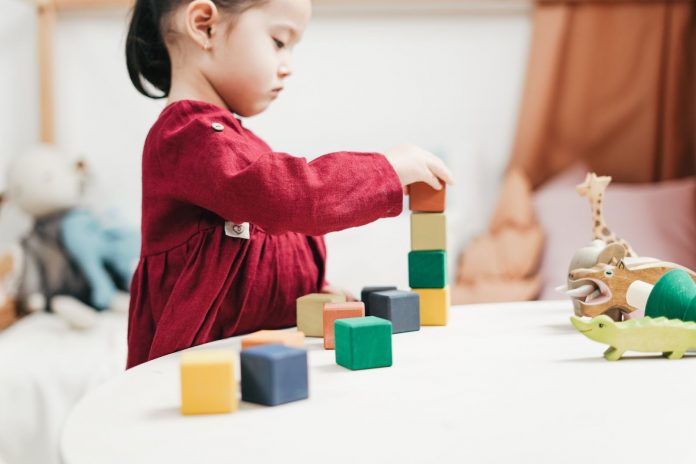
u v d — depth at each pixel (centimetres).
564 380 52
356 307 67
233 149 74
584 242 190
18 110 217
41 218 183
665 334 58
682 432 40
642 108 222
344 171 74
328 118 227
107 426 44
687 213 193
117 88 221
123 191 220
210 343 70
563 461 36
